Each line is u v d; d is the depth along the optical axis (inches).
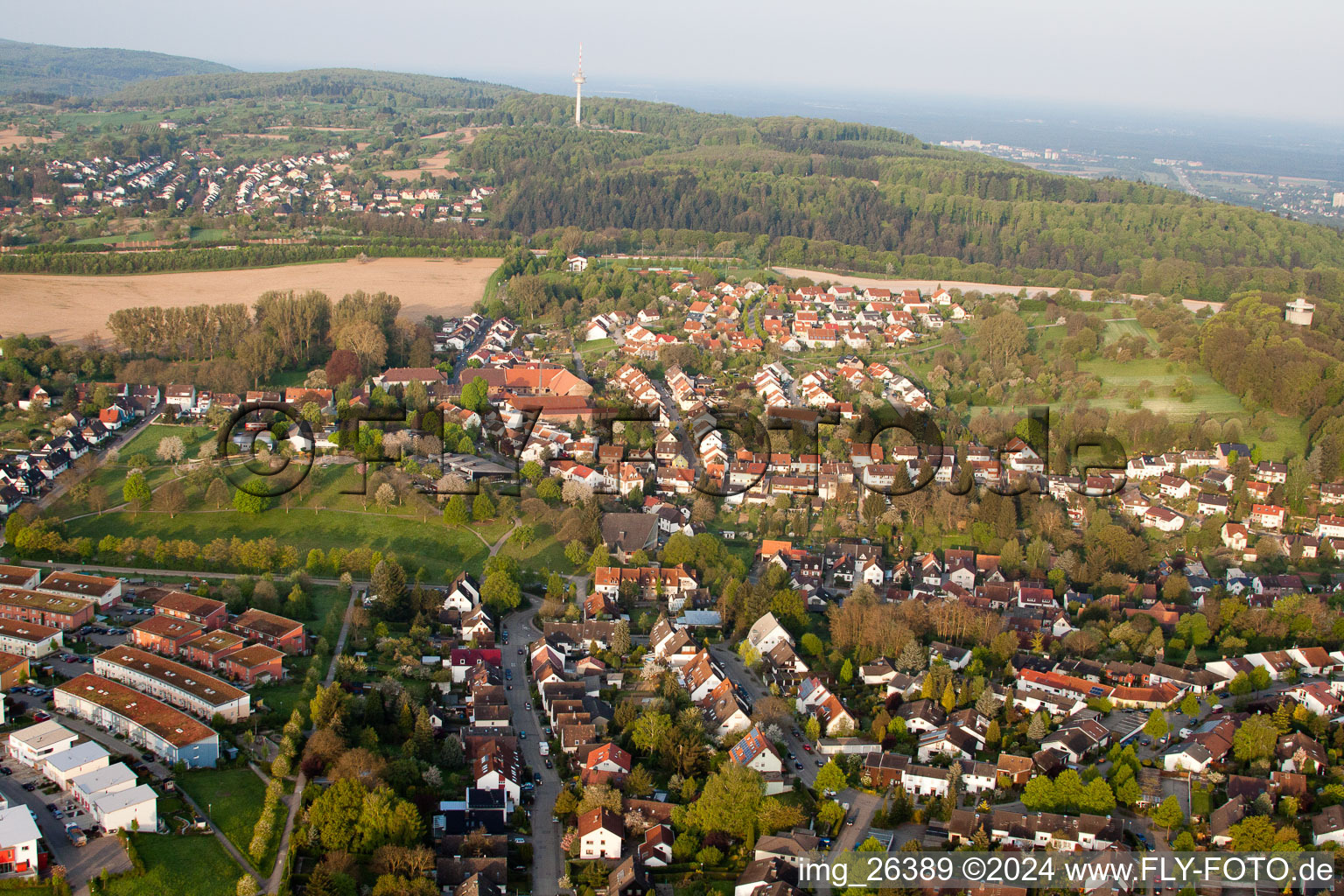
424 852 6948.8
